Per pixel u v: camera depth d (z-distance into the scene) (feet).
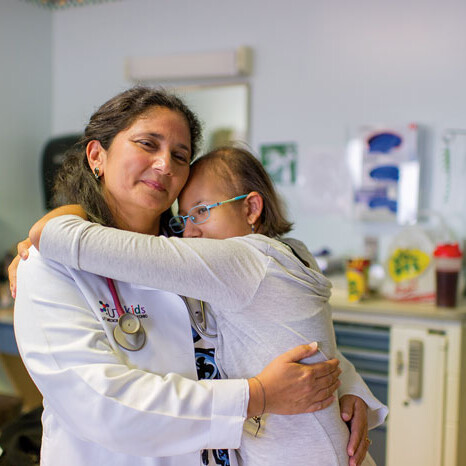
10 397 7.58
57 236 3.14
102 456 3.39
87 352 3.10
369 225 9.66
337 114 9.78
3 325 9.00
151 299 3.62
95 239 3.13
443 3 8.95
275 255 3.48
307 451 3.42
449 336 7.17
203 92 10.73
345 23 9.64
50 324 3.19
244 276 3.31
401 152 9.21
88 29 11.66
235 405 3.14
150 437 3.01
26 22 11.26
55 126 12.07
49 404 3.33
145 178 3.69
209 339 3.66
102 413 2.98
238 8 10.42
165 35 11.02
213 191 3.93
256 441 3.43
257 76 10.36
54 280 3.31
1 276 10.36
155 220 4.06
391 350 7.46
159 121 3.71
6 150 10.90
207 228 3.95
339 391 4.12
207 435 3.10
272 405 3.25
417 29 9.14
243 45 10.41
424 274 7.80
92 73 11.66
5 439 5.24
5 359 9.82
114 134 3.76
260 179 4.10
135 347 3.37
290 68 10.09
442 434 7.25
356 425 3.87
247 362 3.45
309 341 3.49
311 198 10.07
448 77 8.99
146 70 10.84
